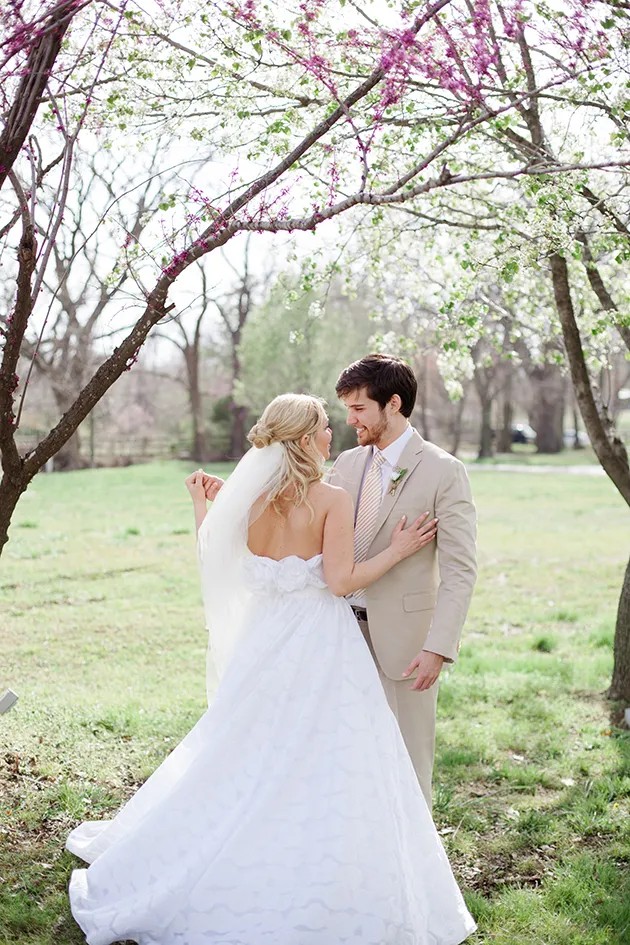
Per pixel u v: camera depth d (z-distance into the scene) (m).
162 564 12.45
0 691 6.27
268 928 3.00
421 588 3.60
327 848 3.05
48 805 4.19
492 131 4.28
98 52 3.82
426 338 6.77
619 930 3.39
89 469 34.41
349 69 3.83
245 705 3.27
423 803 3.31
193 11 3.58
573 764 5.09
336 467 3.83
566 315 5.66
